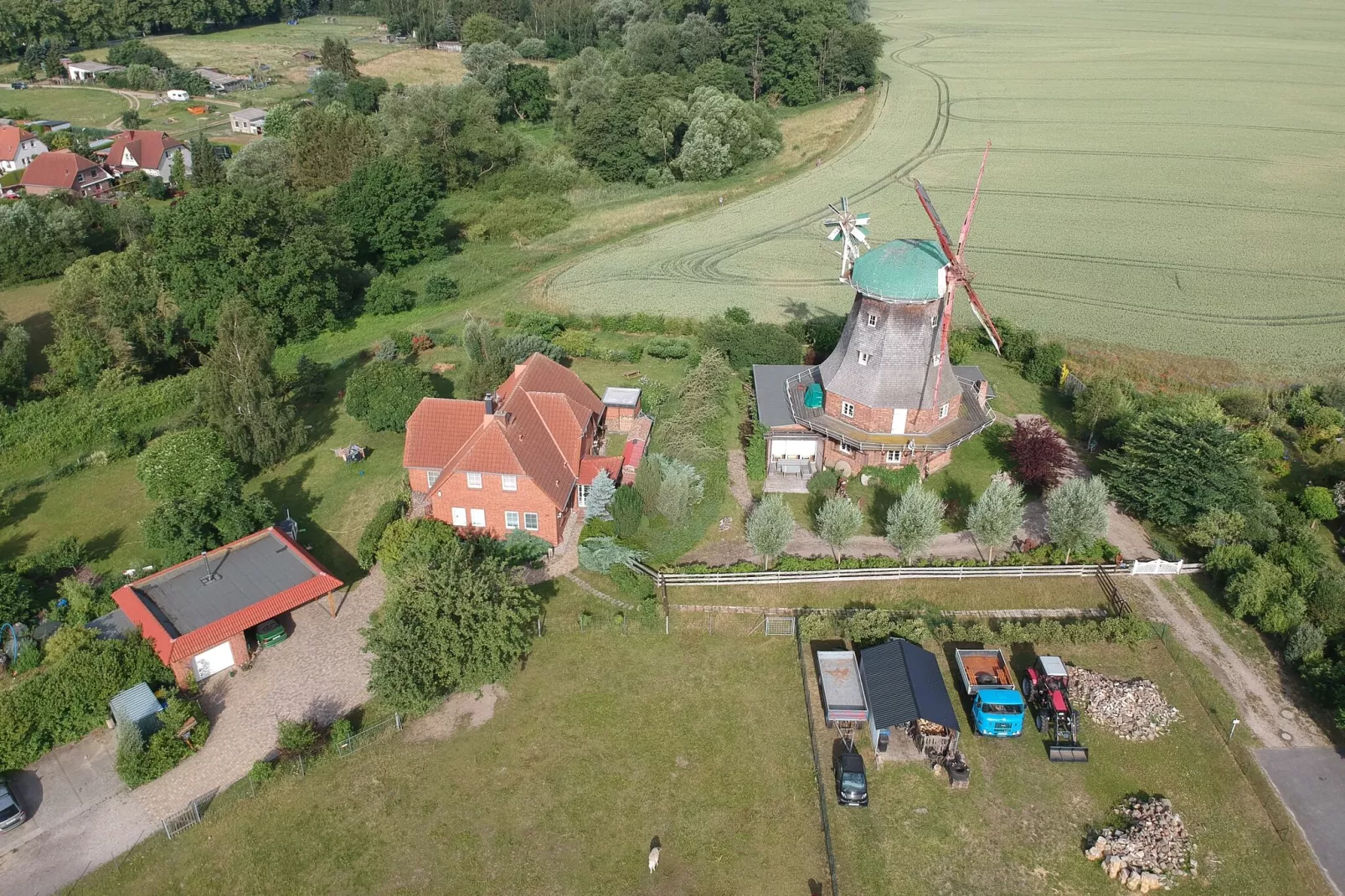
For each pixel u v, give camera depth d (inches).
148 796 1599.4
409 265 4379.9
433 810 1571.1
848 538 2032.5
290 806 1577.3
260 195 3567.9
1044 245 4057.6
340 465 2613.2
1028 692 1784.0
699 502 2308.1
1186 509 2145.7
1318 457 2529.5
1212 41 7126.0
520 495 2138.3
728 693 1802.4
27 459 2723.9
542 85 6604.3
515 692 1811.0
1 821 1519.4
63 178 5502.0
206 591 1947.6
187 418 2755.9
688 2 7342.5
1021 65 6806.1
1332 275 3636.8
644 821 1551.4
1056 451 2308.1
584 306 3720.5
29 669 1843.0
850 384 2373.3
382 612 1863.9
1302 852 1494.8
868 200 4756.4
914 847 1504.7
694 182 5275.6
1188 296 3521.2
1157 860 1477.6
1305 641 1797.5
